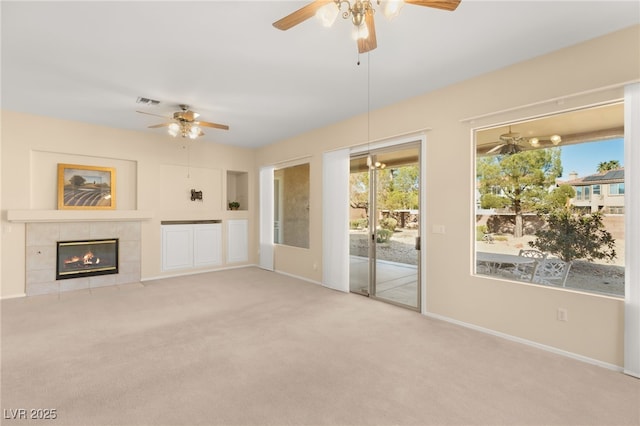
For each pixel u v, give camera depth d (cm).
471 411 204
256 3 223
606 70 265
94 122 519
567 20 245
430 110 391
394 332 338
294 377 245
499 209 341
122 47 284
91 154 528
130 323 359
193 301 448
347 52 295
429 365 265
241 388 229
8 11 231
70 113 471
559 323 289
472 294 351
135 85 368
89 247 534
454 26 253
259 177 715
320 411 203
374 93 396
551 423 193
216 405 209
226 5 226
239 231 717
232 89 380
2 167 457
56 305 427
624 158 255
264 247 695
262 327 349
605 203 276
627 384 237
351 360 273
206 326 351
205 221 708
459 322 362
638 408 208
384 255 456
